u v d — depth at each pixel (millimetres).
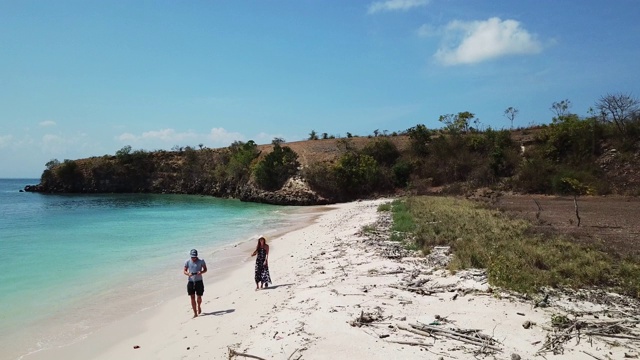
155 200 63219
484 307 9148
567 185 41031
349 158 60094
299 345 7492
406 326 8023
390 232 21578
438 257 14438
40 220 35812
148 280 15211
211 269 17266
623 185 40469
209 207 50750
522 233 17422
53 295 13281
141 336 9812
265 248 12898
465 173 54469
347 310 9164
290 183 60188
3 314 11484
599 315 8672
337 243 19766
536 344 7262
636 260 12633
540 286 10453
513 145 55469
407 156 61344
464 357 6797
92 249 21578
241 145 84062
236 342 8281
